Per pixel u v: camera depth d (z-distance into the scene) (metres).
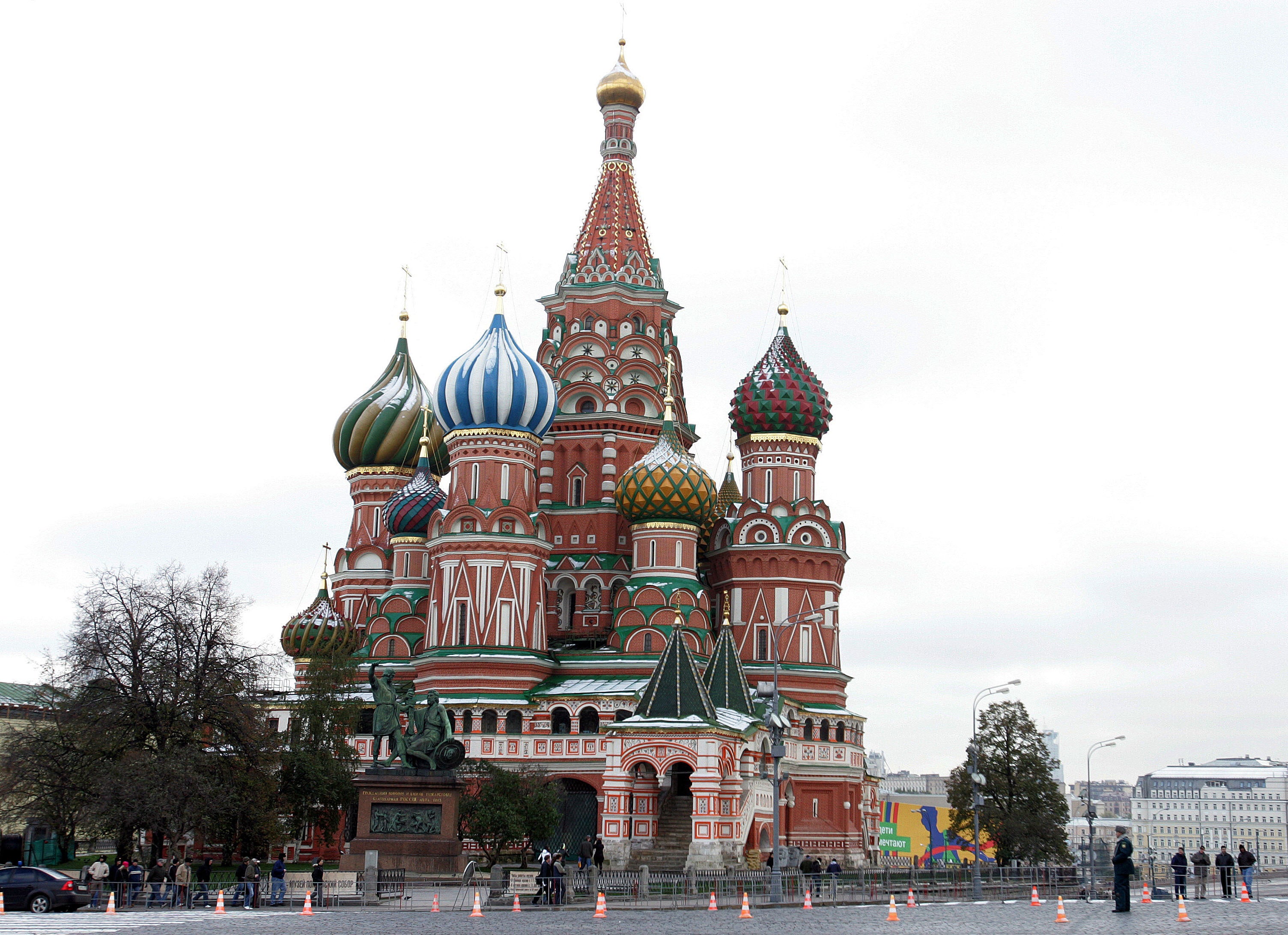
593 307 124.12
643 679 106.88
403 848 76.94
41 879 58.62
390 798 77.81
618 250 125.62
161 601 86.62
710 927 49.62
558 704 104.31
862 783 119.00
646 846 89.19
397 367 131.00
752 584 116.75
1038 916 56.78
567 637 113.88
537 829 91.94
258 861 93.69
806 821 110.94
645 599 108.88
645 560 111.12
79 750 83.00
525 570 107.75
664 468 110.88
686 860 88.19
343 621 119.44
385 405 127.75
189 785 76.12
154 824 75.19
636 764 88.75
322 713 100.19
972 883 83.19
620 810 88.31
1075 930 47.53
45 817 84.75
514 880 66.25
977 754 76.38
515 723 105.00
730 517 120.62
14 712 121.62
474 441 109.75
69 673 84.62
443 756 79.38
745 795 93.81
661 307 126.56
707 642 109.12
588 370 122.00
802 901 69.12
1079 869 96.69
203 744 85.44
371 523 127.44
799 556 117.06
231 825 83.62
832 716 115.06
